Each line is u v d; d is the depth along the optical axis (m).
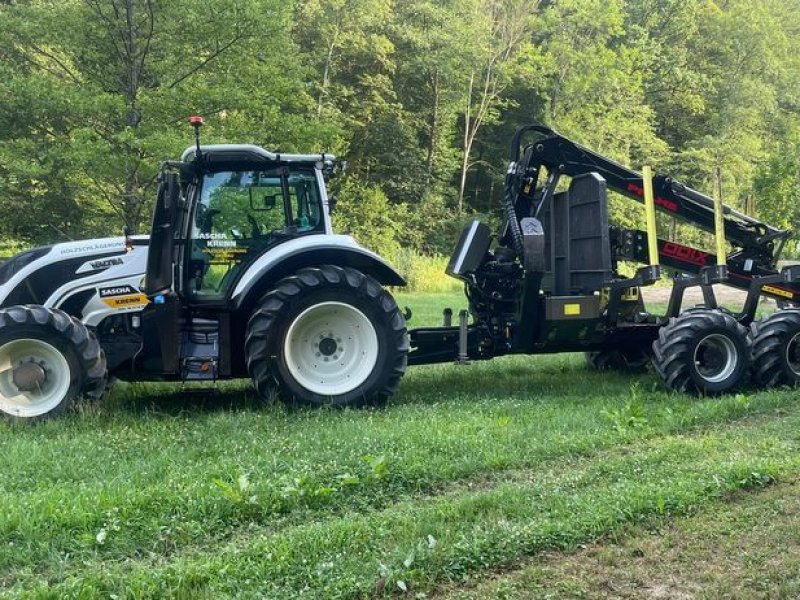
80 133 12.81
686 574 3.23
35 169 12.74
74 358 5.87
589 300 7.12
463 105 36.22
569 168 7.57
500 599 3.02
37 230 14.71
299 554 3.32
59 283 6.48
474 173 39.59
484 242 7.29
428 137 36.62
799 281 7.60
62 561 3.30
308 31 31.91
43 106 13.14
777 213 20.67
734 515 3.83
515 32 37.47
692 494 4.00
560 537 3.52
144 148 12.84
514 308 7.30
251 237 6.57
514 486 4.22
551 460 4.83
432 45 34.91
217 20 13.55
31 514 3.64
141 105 13.38
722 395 6.75
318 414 5.95
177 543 3.55
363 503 4.05
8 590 3.03
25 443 4.99
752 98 44.88
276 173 6.65
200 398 6.90
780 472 4.39
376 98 33.38
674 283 7.40
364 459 4.40
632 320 7.76
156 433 5.38
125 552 3.43
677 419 5.81
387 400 6.47
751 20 47.41
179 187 6.26
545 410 6.16
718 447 5.02
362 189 31.81
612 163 7.64
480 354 7.29
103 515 3.67
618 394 6.95
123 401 6.72
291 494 3.97
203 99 13.54
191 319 6.54
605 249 7.17
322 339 6.38
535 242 6.89
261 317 6.15
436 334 7.18
